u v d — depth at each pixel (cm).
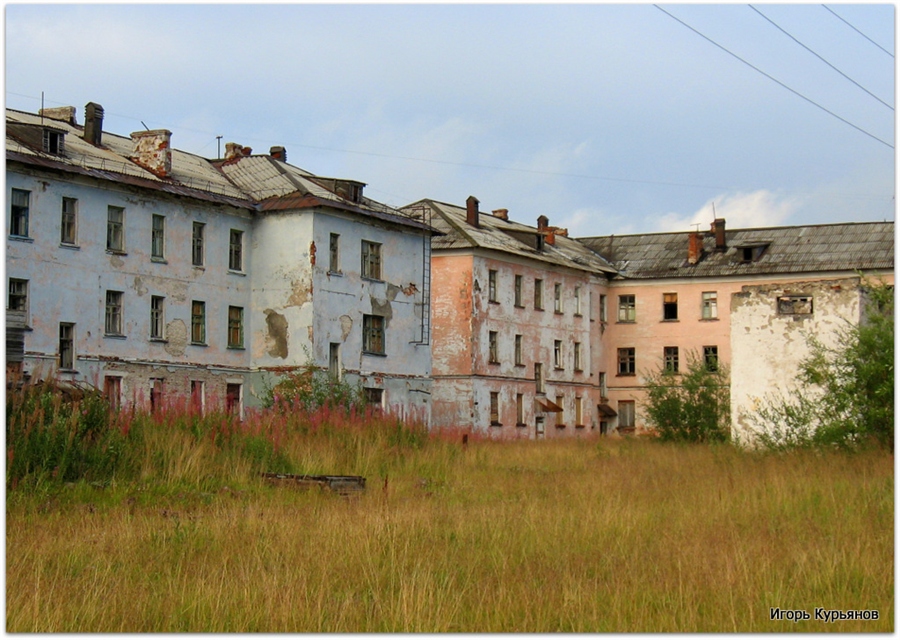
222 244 4441
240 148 5031
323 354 4488
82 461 2219
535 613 1189
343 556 1447
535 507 1950
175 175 4353
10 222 3581
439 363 5688
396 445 3122
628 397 6906
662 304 6869
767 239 6819
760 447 3712
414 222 5062
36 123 4094
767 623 1177
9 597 1183
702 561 1422
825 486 2322
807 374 3519
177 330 4200
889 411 3216
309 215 4478
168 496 2144
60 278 3731
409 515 1786
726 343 6656
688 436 4888
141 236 4072
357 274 4725
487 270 5819
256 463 2583
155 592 1257
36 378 2402
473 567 1416
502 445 4075
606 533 1692
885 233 6544
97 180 3872
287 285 4494
